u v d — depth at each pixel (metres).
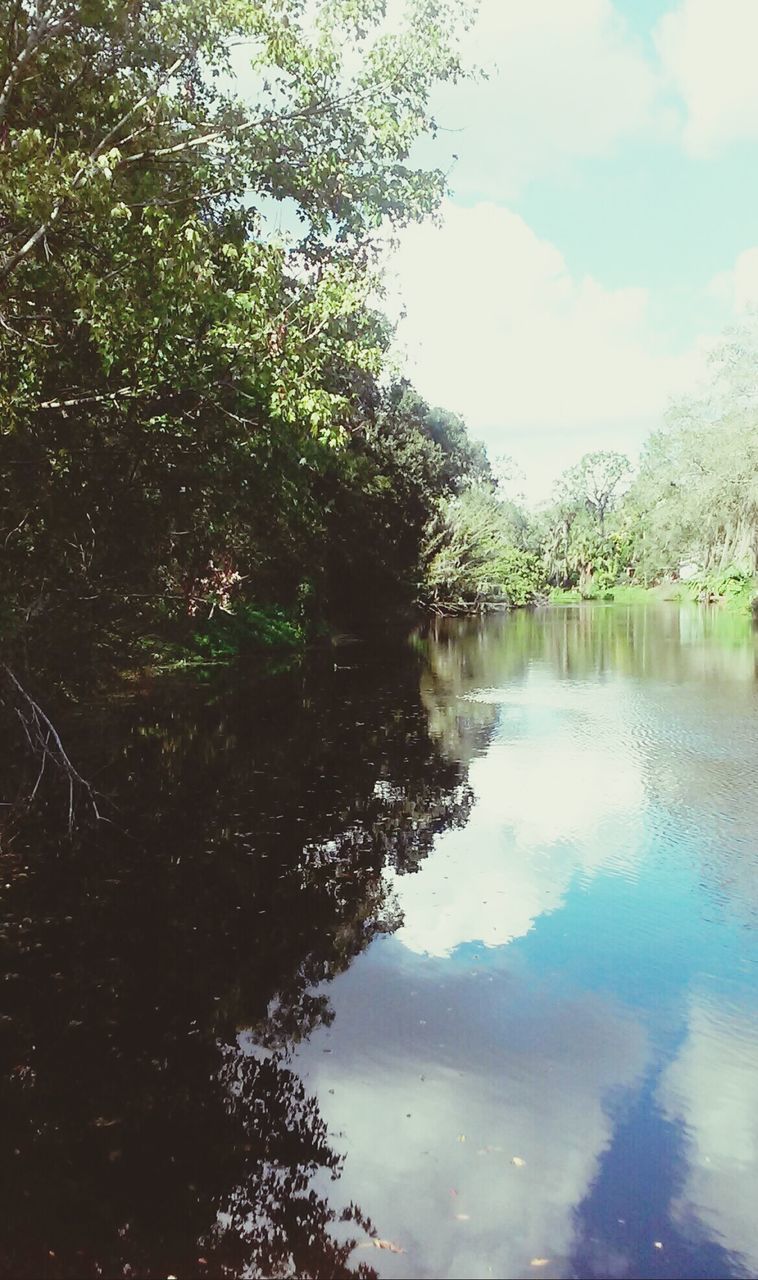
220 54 9.03
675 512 53.41
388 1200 3.23
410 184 10.03
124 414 8.45
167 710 15.01
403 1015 4.61
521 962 5.25
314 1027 4.49
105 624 10.02
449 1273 2.88
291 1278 2.84
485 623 46.09
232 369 8.43
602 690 18.00
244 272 8.58
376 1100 3.84
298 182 9.74
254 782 9.94
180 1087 3.98
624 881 6.64
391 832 8.01
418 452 39.06
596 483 105.94
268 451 9.96
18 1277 2.87
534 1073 4.04
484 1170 3.38
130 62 8.78
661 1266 2.92
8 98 7.79
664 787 9.60
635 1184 3.30
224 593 23.03
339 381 12.44
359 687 18.66
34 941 5.61
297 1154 3.46
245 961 5.31
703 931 5.68
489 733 13.12
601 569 97.06
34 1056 4.25
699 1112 3.74
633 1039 4.33
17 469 7.98
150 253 7.61
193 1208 3.21
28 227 7.22
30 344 7.66
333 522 29.11
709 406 48.03
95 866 7.06
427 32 9.12
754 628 37.56
